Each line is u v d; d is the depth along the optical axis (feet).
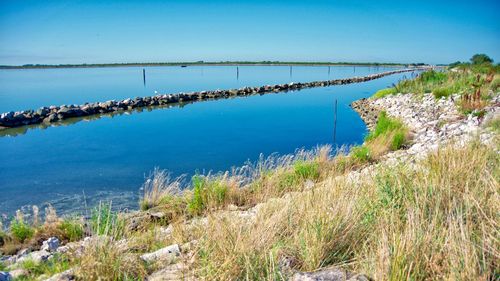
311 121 72.59
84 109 85.92
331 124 69.05
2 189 33.09
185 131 62.39
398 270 9.20
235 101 111.04
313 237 11.84
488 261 9.55
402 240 10.28
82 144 52.49
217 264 11.34
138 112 89.61
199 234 15.58
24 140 56.49
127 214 24.53
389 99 87.81
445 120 46.26
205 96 121.80
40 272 13.97
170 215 23.88
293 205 15.44
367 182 18.20
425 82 91.56
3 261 16.94
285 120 73.87
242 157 44.86
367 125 67.72
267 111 88.02
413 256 9.73
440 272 9.26
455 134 36.65
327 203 14.55
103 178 36.27
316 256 11.19
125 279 11.53
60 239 20.90
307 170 28.55
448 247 10.05
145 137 57.36
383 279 9.18
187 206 24.57
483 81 62.34
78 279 11.81
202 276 11.14
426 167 18.60
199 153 46.73
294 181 25.98
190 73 337.52
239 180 28.40
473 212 12.60
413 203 13.41
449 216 11.75
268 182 26.61
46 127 70.13
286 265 10.98
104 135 59.57
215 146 50.78
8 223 25.88
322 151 33.81
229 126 67.31
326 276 9.89
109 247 13.21
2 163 42.06
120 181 35.32
